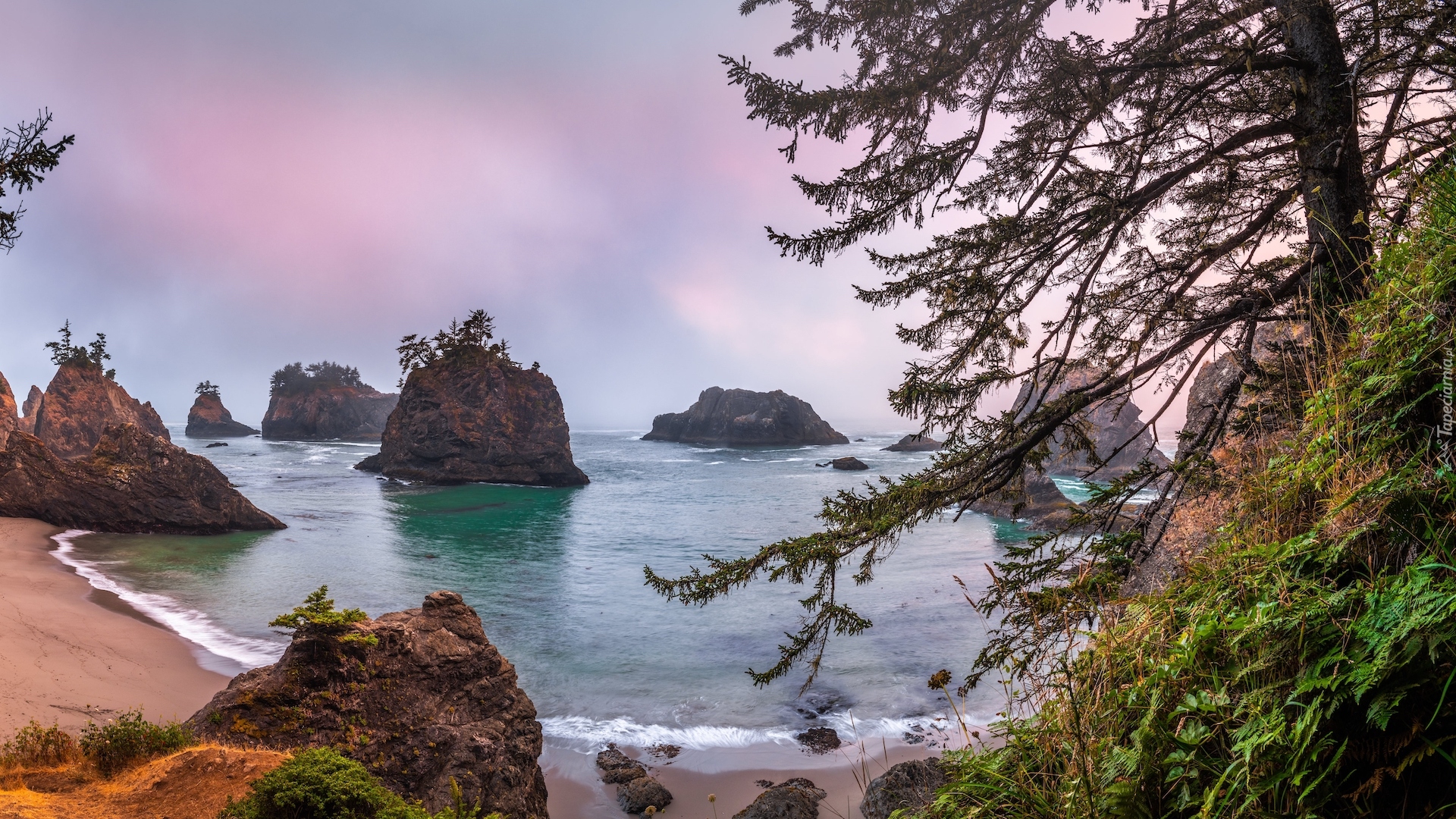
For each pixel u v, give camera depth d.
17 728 15.61
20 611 25.06
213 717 11.98
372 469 97.50
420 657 13.40
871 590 31.69
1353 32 5.60
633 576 37.31
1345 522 2.15
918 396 5.94
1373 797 1.63
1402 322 2.34
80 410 125.94
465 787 12.20
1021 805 2.25
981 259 6.18
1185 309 6.23
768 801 13.56
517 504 70.44
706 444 188.38
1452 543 1.77
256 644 24.41
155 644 23.48
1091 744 2.16
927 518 5.80
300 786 8.48
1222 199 6.74
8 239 9.70
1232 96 6.27
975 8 6.07
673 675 21.88
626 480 96.94
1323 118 5.35
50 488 45.75
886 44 6.62
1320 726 1.73
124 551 41.31
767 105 6.20
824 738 17.34
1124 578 3.54
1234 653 2.03
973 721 17.67
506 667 14.45
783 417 179.00
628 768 15.82
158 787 9.95
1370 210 4.84
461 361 92.81
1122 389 5.86
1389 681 1.55
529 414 91.25
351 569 38.22
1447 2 4.79
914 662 22.20
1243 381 4.93
